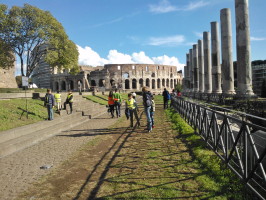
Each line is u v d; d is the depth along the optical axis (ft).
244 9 60.95
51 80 268.82
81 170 17.67
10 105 43.27
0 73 100.37
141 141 25.96
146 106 31.48
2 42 91.61
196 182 13.93
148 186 13.83
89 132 34.06
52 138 30.91
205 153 19.11
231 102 59.16
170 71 304.91
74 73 122.72
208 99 88.53
